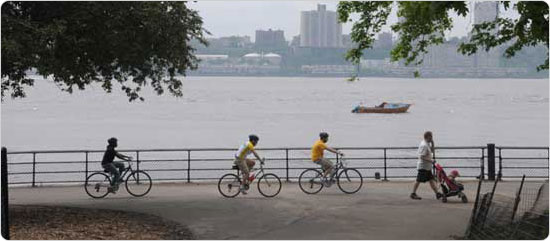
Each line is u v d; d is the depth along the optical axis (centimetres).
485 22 1792
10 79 1574
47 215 1519
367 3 1873
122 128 9044
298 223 1471
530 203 1567
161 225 1434
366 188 2047
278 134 8112
